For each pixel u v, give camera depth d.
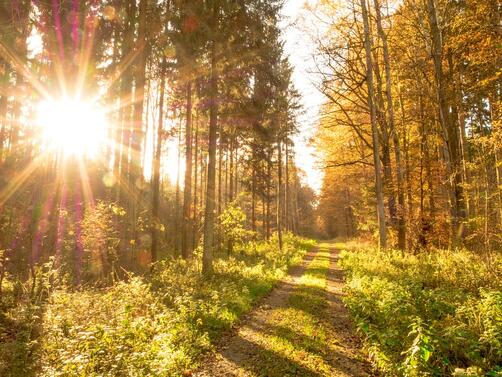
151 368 6.05
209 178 16.20
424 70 20.66
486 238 13.33
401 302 8.16
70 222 18.67
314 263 22.27
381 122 21.16
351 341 7.93
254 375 6.48
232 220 21.48
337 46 19.20
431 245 18.83
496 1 14.68
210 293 11.66
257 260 23.36
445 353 5.80
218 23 15.76
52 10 12.06
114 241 16.42
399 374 5.68
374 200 27.73
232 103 17.67
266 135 22.33
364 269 14.78
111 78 19.77
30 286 12.73
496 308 6.62
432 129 23.52
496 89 18.86
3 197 19.81
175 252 29.66
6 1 10.33
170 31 16.75
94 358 6.42
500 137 12.84
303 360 7.00
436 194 22.34
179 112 22.92
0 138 22.31
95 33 18.02
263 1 16.12
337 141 24.20
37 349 7.28
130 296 10.88
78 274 15.56
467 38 16.06
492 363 5.47
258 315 10.36
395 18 21.80
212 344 8.02
